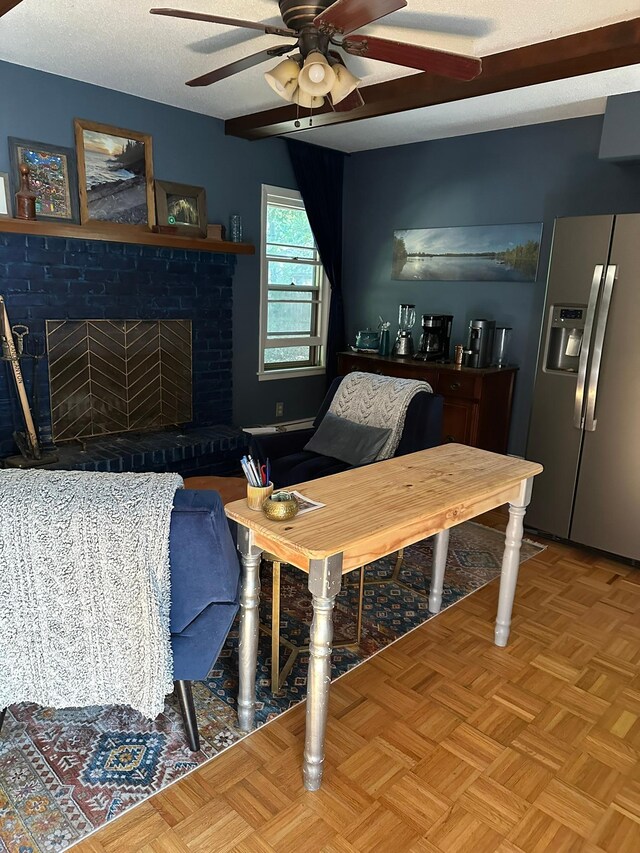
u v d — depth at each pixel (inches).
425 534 73.0
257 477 70.3
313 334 216.8
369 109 136.7
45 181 138.7
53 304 143.9
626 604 111.9
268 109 156.3
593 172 155.1
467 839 61.2
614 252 121.6
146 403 166.4
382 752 72.8
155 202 158.4
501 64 111.2
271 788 66.7
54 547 57.0
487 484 81.4
